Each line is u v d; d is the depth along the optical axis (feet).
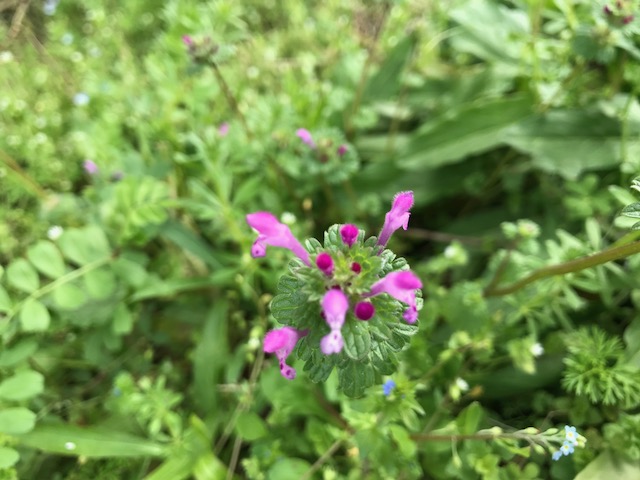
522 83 0.64
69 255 0.51
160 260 0.61
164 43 0.64
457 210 0.68
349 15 0.82
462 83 0.69
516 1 0.62
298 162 0.58
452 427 0.40
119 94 0.72
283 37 0.83
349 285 0.29
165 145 0.65
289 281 0.32
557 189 0.60
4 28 0.85
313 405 0.45
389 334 0.29
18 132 0.69
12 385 0.42
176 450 0.44
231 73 0.72
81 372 0.55
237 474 0.49
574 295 0.44
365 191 0.65
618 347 0.43
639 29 0.45
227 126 0.61
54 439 0.44
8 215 0.62
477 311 0.48
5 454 0.39
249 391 0.48
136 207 0.52
